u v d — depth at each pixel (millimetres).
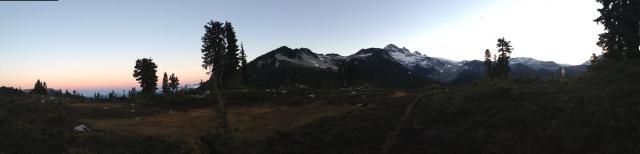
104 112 44625
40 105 46531
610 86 21312
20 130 25797
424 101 27625
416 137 19375
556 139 15312
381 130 21828
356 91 65188
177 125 36594
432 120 21406
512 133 16750
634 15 37031
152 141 27469
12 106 42969
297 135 23688
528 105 19672
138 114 44219
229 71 75312
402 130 20828
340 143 21000
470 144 16922
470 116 20562
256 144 22828
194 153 17219
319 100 53375
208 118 40844
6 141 22906
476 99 24141
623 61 30438
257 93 57906
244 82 85125
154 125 36625
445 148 17422
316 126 26469
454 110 22016
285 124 35031
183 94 65438
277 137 24406
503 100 22469
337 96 56875
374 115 25703
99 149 23812
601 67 29781
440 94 29453
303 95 59781
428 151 17469
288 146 22219
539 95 22172
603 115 16266
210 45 70188
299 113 42312
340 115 28578
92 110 46125
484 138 17078
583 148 14344
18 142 23141
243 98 54938
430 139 18609
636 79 21688
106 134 28781
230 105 51250
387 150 18734
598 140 14555
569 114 17266
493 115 19672
